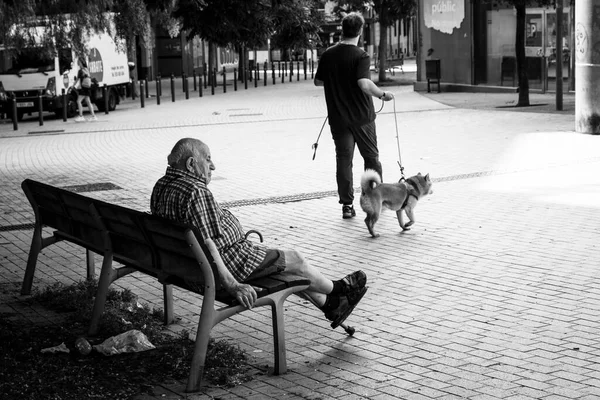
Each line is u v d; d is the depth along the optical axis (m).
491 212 11.15
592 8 18.03
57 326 7.00
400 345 6.38
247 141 20.36
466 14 34.59
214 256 5.68
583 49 18.31
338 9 44.81
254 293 5.68
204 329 5.58
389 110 26.67
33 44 14.73
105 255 6.79
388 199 10.12
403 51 80.69
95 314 6.73
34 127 27.64
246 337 6.70
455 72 35.75
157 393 5.55
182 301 7.75
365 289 6.54
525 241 9.53
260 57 73.56
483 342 6.37
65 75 31.41
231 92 41.38
